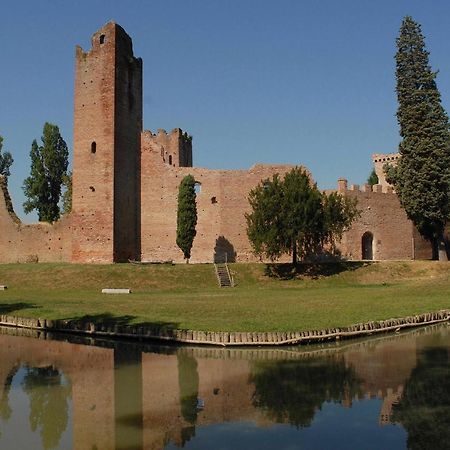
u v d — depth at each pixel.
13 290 47.38
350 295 41.62
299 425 15.77
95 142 56.28
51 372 21.66
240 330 26.97
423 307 34.81
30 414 16.73
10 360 23.81
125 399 18.08
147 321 29.73
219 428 15.57
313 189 55.28
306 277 52.84
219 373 21.17
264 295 42.59
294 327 27.52
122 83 57.97
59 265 53.19
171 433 15.26
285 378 20.38
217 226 63.16
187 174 63.44
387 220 66.50
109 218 55.50
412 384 19.45
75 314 32.78
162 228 62.84
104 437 14.96
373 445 14.41
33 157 75.81
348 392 18.58
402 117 57.12
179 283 49.88
